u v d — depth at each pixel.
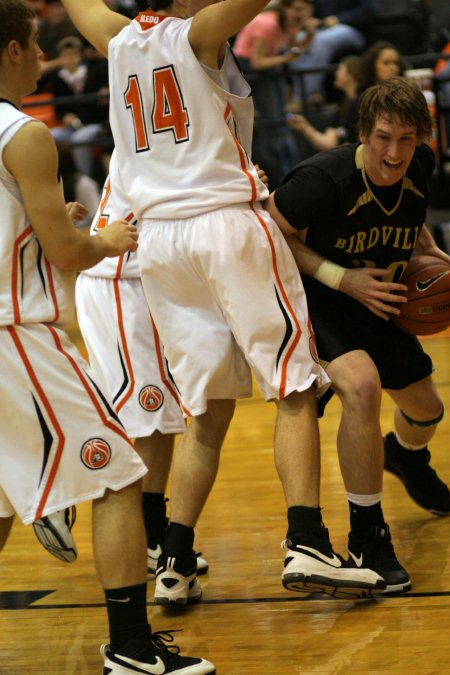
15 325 3.24
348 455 4.02
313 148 12.05
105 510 3.33
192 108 3.79
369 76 7.60
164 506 4.62
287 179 4.09
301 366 3.87
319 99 12.35
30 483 3.25
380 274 4.14
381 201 4.08
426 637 3.59
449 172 12.06
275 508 5.45
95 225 4.56
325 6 14.59
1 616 4.21
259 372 3.84
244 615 3.99
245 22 3.62
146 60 3.85
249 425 7.55
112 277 4.51
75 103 12.48
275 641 3.69
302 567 3.74
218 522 5.28
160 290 4.00
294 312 3.89
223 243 3.78
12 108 3.25
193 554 4.17
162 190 3.88
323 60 13.27
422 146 4.26
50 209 3.20
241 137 3.96
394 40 14.84
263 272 3.84
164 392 4.48
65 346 3.31
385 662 3.41
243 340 3.83
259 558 4.67
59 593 4.46
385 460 4.99
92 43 4.23
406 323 4.36
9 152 3.17
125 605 3.31
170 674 3.29
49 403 3.24
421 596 4.00
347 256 4.21
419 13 14.90
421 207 4.21
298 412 3.92
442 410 4.66
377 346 4.32
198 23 3.71
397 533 4.86
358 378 4.02
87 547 5.12
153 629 3.92
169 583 4.09
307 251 4.22
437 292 4.32
